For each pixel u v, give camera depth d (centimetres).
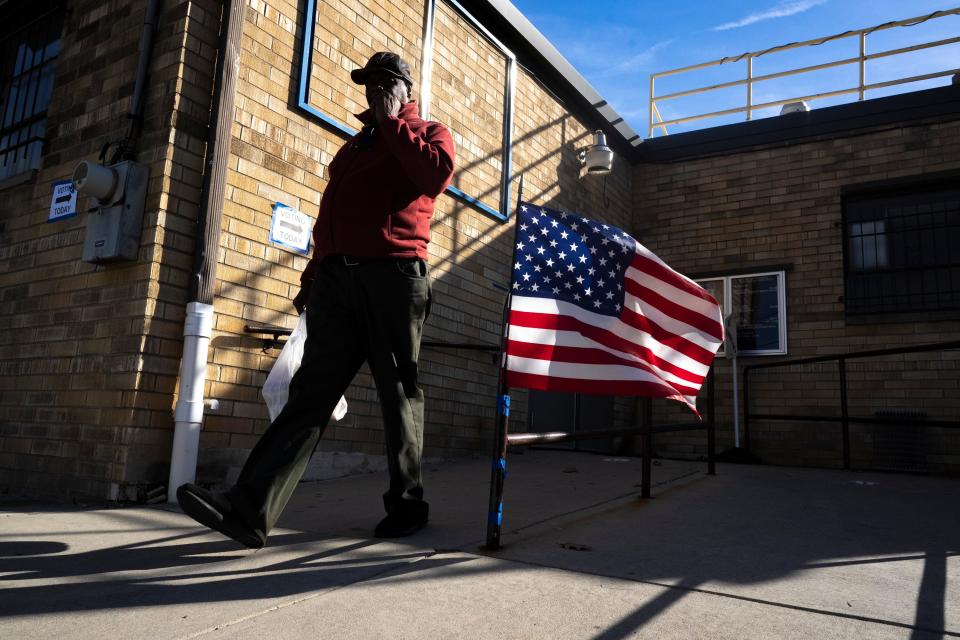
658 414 909
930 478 537
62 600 170
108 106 434
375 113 244
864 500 404
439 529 277
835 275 831
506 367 252
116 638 145
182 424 371
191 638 146
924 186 806
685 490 422
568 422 777
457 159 634
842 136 859
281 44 466
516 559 227
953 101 798
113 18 450
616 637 157
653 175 978
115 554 224
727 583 208
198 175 405
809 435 812
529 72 762
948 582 218
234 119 429
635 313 307
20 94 518
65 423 399
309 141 481
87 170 379
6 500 384
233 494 214
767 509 360
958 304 769
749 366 787
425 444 572
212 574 199
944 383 750
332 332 245
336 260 251
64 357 412
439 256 603
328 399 239
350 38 520
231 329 416
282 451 226
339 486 429
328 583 192
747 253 893
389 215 251
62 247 436
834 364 810
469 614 169
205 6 417
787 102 916
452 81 634
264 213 443
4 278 475
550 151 791
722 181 927
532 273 273
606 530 288
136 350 371
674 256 943
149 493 362
